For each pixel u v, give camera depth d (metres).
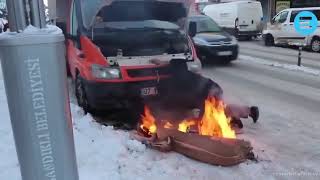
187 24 8.28
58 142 2.43
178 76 6.86
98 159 4.82
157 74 6.93
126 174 4.49
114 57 7.16
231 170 4.75
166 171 4.65
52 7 11.02
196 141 5.01
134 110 7.01
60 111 2.41
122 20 7.84
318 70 12.95
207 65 14.37
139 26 7.81
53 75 2.35
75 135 5.57
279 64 14.25
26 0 2.30
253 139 6.09
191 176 4.56
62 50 2.39
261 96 9.14
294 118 7.30
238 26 25.89
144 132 5.81
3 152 5.07
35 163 2.40
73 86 9.55
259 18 26.38
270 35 22.03
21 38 2.24
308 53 18.56
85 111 7.59
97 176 4.34
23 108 2.32
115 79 6.79
